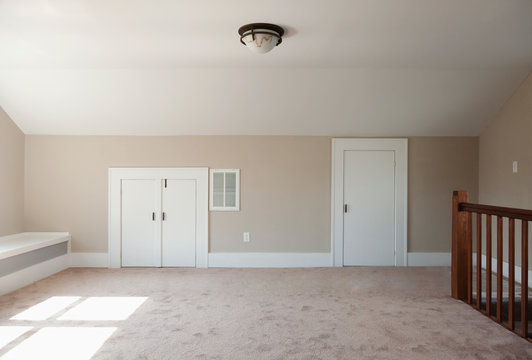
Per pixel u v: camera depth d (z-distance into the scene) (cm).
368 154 455
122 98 400
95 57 339
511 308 259
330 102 408
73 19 264
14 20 265
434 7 248
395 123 438
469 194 459
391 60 348
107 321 277
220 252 452
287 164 452
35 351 229
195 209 450
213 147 451
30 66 360
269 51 313
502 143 413
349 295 341
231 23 271
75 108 411
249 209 452
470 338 247
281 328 264
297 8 249
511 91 392
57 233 448
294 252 454
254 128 443
